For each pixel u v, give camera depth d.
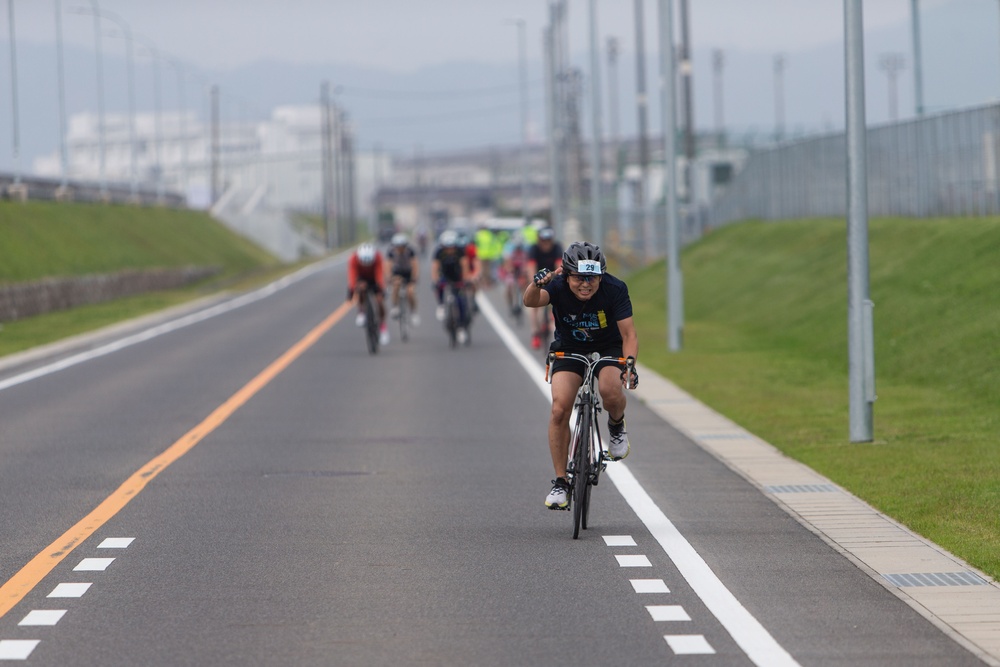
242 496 40.03
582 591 28.06
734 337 104.00
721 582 28.72
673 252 94.19
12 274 165.88
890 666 22.55
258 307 153.25
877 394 64.81
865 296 49.72
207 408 63.16
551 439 34.56
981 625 25.08
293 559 31.34
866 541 32.88
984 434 50.38
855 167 49.66
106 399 67.62
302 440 52.31
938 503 37.31
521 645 23.97
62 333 118.75
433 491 40.84
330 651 23.66
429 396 67.19
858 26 49.56
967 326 73.12
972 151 112.00
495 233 184.25
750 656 23.19
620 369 34.16
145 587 28.58
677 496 39.56
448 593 27.95
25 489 41.44
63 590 28.31
